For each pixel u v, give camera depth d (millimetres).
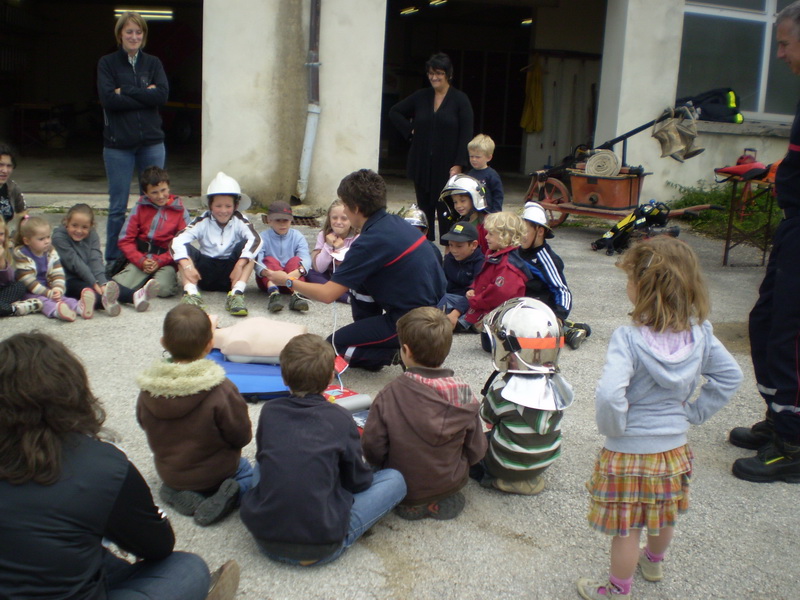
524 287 4469
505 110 20016
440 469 2789
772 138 10391
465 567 2615
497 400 3002
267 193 8766
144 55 5914
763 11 10758
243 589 2439
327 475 2465
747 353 4863
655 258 2309
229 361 3986
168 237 5473
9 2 15805
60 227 5207
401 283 3836
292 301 5328
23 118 15148
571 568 2635
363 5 8484
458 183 5281
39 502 1701
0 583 1686
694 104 10352
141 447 3295
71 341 4539
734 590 2555
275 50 8398
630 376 2291
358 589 2473
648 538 2559
